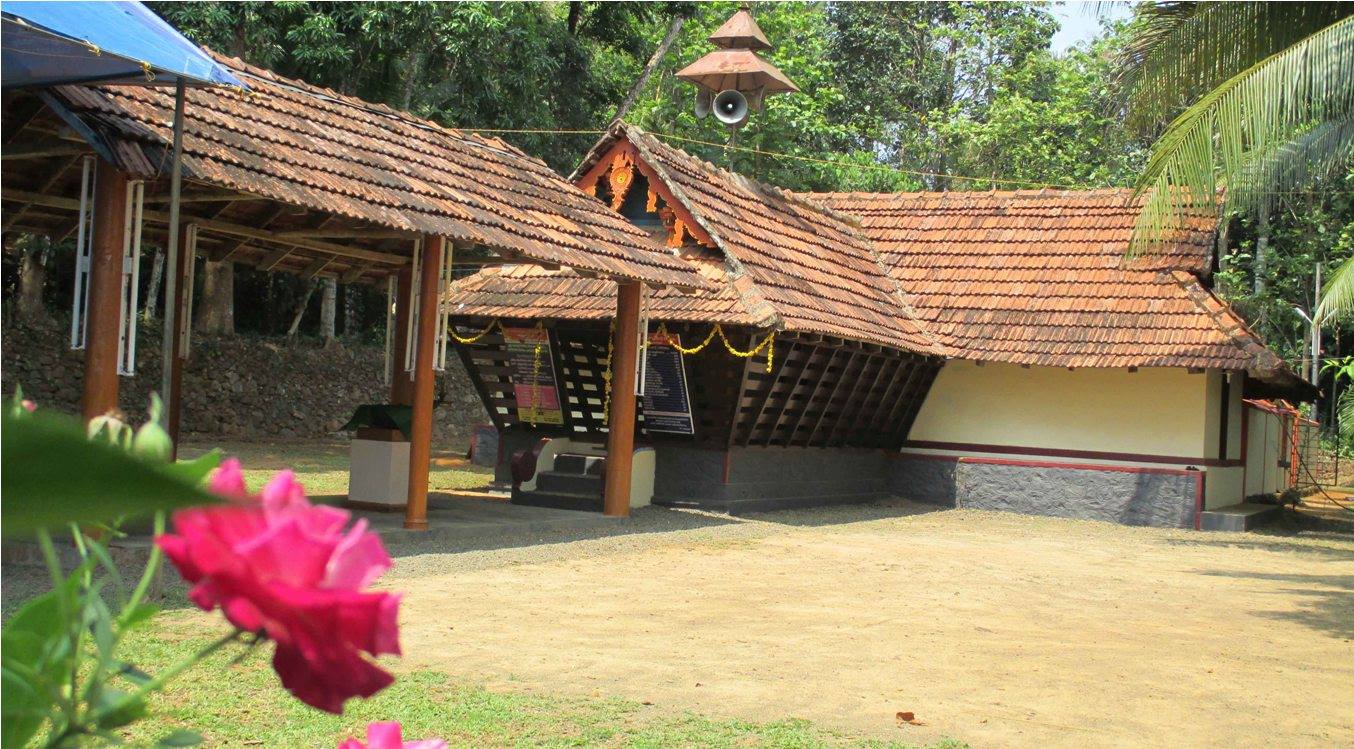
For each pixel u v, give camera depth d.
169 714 1.52
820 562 12.50
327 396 27.06
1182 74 13.84
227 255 13.51
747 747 5.70
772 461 17.44
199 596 1.05
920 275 21.25
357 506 13.52
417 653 7.34
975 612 9.98
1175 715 6.76
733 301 15.46
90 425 1.09
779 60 30.97
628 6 27.19
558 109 26.36
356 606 1.03
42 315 22.62
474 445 23.09
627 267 13.34
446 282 12.09
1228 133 11.59
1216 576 13.09
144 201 9.91
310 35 20.91
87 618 1.22
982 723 6.39
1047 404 19.95
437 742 1.52
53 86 8.41
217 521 1.06
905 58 39.22
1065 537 16.61
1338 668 8.29
